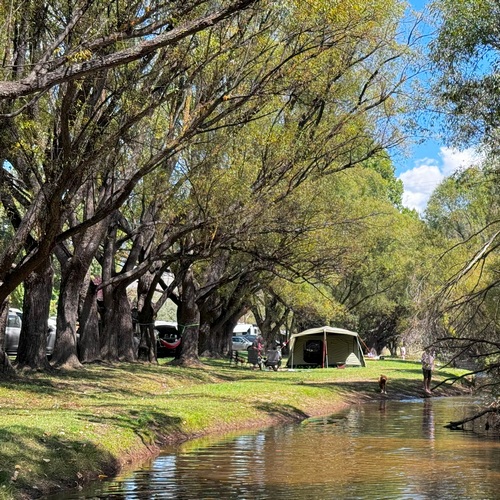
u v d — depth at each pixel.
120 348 30.48
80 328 28.00
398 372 39.16
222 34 15.65
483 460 13.62
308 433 17.59
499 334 19.78
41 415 14.73
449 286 19.06
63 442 12.38
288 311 53.16
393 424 19.73
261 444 15.58
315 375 34.88
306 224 24.94
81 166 14.54
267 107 21.48
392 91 23.50
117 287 29.33
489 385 19.98
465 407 25.17
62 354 25.28
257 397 22.89
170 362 33.62
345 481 11.55
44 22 14.71
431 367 30.48
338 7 14.62
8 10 13.52
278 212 24.14
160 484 11.29
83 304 27.97
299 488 11.02
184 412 17.69
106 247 28.75
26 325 23.28
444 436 17.17
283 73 17.38
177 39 10.38
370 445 15.54
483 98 19.33
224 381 29.94
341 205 27.53
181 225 27.33
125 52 10.28
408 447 15.30
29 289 23.28
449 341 19.55
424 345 19.11
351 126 23.17
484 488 11.05
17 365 22.97
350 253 28.59
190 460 13.48
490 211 25.70
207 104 16.11
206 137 22.19
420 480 11.66
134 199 28.17
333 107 23.72
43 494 10.44
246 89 17.73
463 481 11.59
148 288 33.81
